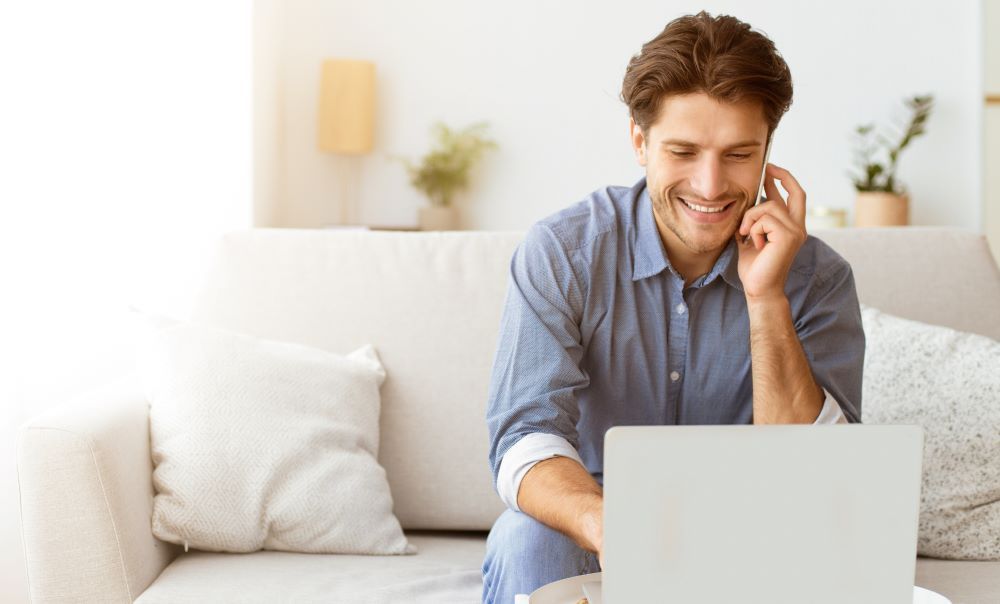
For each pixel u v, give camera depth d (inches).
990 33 139.4
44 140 92.4
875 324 74.7
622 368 60.7
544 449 52.4
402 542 70.1
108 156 100.7
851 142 141.1
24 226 88.7
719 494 35.3
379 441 76.7
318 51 138.4
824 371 59.9
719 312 60.1
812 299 60.6
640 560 35.4
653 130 52.4
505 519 52.4
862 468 35.6
